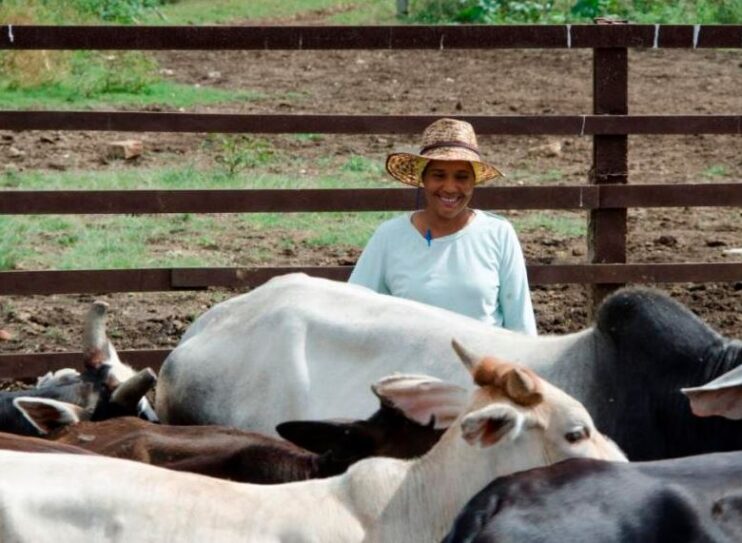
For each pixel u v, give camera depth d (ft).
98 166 44.29
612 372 18.26
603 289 26.96
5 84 55.16
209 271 25.88
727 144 50.70
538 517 11.82
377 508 13.87
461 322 19.39
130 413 19.67
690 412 17.75
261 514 13.42
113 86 56.95
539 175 44.62
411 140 49.73
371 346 19.20
